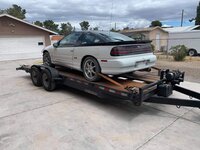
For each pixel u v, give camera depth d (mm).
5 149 2977
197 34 18859
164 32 31797
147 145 3111
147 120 4008
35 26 16812
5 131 3504
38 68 6387
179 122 3934
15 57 15977
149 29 29766
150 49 5160
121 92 4023
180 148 3041
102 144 3123
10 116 4137
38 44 17438
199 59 15922
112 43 4262
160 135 3416
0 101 5082
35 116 4137
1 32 14930
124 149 3000
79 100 5188
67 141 3193
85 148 3014
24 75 8633
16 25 15711
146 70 5504
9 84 6930
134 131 3547
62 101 5090
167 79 4566
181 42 20031
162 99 4066
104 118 4070
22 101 5082
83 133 3445
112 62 4293
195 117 4168
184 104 3871
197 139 3303
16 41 15914
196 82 7316
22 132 3467
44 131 3502
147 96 4027
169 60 15148
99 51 4543
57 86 6094
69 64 5711
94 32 5078
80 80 5090
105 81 4922
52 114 4242
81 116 4148
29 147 3027
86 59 4980
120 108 4648
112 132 3496
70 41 5586
